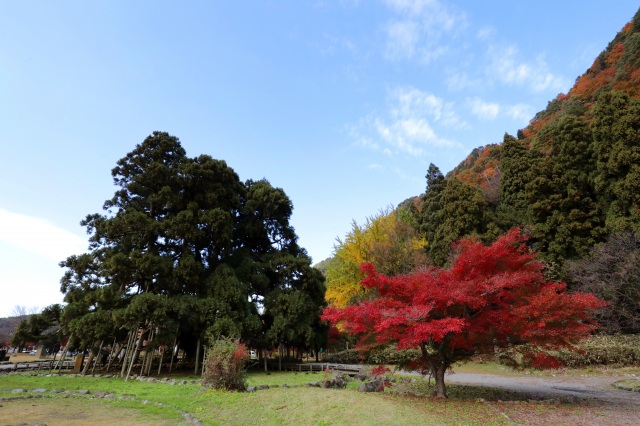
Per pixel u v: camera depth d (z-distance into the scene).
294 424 6.35
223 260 21.09
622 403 8.38
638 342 15.75
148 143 20.61
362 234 27.25
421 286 9.11
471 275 8.84
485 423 6.36
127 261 16.84
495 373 15.90
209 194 20.17
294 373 18.02
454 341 8.80
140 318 15.06
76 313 16.62
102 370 18.28
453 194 26.84
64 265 18.47
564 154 23.41
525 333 8.05
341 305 25.97
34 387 11.53
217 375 10.62
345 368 17.95
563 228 21.20
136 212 17.80
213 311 16.73
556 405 8.12
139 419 7.29
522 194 25.16
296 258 21.53
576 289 19.20
